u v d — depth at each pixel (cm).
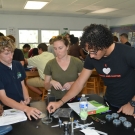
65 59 186
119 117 119
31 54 522
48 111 133
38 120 119
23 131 105
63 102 142
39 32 761
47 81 193
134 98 128
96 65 136
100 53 111
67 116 124
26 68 349
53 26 777
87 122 115
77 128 107
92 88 401
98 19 848
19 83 168
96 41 104
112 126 108
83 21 821
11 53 150
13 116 124
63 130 105
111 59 127
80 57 471
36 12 673
